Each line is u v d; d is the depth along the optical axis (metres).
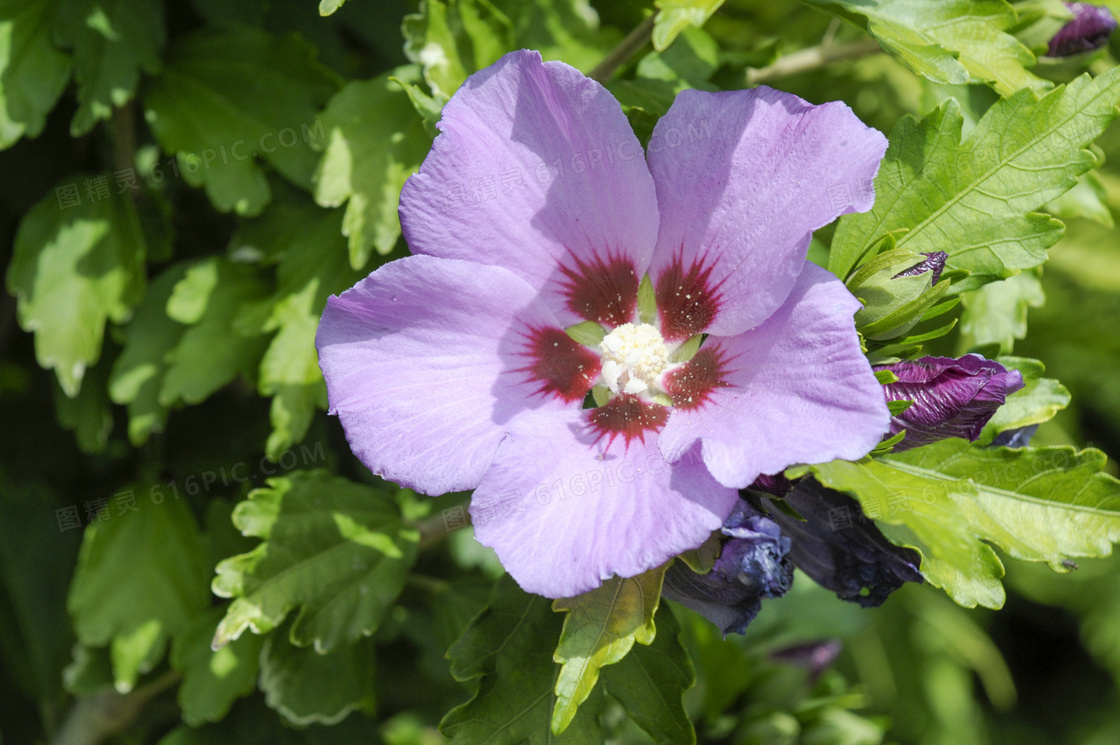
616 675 0.36
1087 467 0.36
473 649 0.36
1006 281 0.40
